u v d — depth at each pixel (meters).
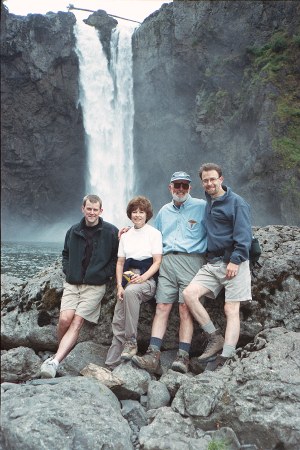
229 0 39.56
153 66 42.88
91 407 3.61
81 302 4.94
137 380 4.28
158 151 43.72
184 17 40.56
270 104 33.81
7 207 46.72
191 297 4.46
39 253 24.56
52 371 4.40
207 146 38.72
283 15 38.69
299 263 4.96
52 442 3.28
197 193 40.00
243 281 4.45
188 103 42.06
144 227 4.82
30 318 5.46
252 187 32.50
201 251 4.73
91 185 45.75
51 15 43.66
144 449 3.38
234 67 39.38
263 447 3.40
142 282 4.59
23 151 45.81
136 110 44.56
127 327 4.53
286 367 3.78
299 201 29.83
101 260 4.92
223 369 4.01
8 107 44.44
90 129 45.34
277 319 4.78
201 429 3.64
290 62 35.78
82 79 44.75
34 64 43.06
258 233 5.59
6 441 3.35
